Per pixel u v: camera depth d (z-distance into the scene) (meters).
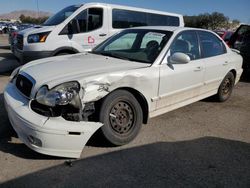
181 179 3.46
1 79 8.07
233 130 5.10
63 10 8.99
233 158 4.04
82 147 3.59
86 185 3.23
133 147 4.16
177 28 5.29
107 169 3.56
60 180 3.30
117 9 9.27
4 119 4.86
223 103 6.65
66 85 3.57
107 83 3.84
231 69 6.46
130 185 3.28
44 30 8.05
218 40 6.26
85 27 8.62
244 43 9.88
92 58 4.62
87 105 3.70
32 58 8.05
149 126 4.98
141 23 10.07
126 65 4.32
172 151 4.12
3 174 3.36
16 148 3.93
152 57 4.65
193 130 4.95
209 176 3.56
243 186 3.40
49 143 3.42
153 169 3.62
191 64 5.19
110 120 3.96
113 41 5.38
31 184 3.21
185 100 5.29
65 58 4.70
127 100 4.09
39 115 3.45
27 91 3.74
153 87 4.44
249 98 7.34
